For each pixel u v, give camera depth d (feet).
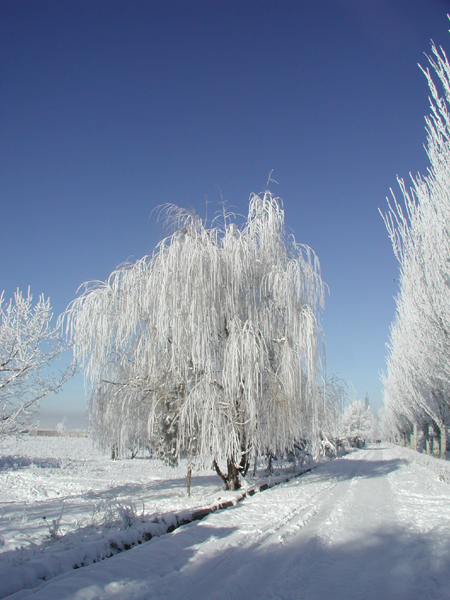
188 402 35.19
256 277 41.19
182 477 59.11
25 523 25.08
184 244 37.37
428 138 34.42
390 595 14.19
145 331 39.14
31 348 35.19
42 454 97.81
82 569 15.21
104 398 40.06
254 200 44.37
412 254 38.47
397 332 95.55
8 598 12.24
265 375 39.24
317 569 16.90
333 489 42.39
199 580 15.02
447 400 53.62
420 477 54.90
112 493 41.52
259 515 27.35
